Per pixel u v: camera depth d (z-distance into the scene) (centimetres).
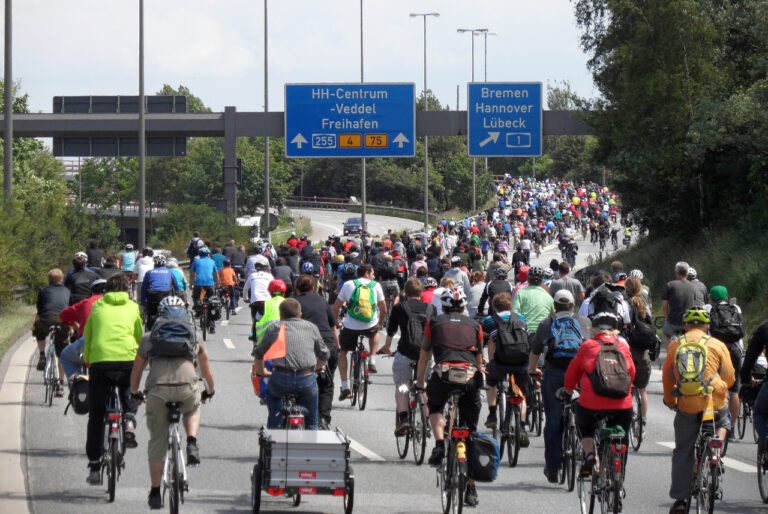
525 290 3209
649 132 8550
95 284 3027
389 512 2323
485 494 2534
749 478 2794
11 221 7375
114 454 2342
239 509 2325
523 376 2906
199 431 3297
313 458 2214
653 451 3138
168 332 2153
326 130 10356
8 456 2844
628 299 3212
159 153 11644
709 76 8156
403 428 2869
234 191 11619
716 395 2217
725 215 8400
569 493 2547
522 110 10231
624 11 8794
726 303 3250
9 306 6825
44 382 3922
